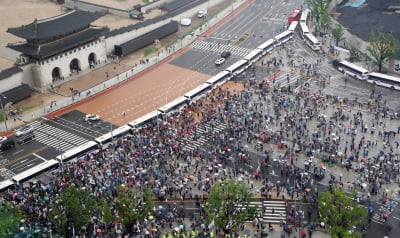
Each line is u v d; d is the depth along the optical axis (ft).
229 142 565.53
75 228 419.33
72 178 488.85
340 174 505.25
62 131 614.75
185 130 588.09
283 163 519.19
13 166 545.03
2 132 611.88
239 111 629.51
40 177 504.84
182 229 428.97
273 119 611.47
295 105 643.86
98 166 516.73
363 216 433.07
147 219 442.50
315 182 495.41
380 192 476.95
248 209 422.82
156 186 482.28
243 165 523.29
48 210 439.22
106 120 637.30
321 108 638.94
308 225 438.81
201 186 490.49
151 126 599.16
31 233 413.80
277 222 444.96
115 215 434.30
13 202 457.27
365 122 604.90
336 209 408.87
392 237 425.69
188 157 531.50
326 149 546.26
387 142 556.92
